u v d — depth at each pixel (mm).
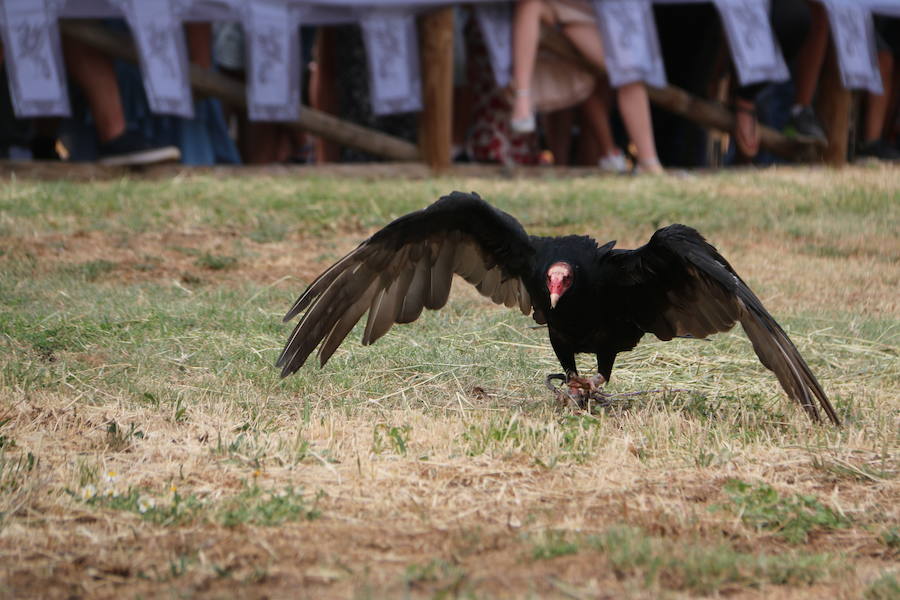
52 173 20078
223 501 6707
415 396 9430
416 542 6125
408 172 22531
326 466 7383
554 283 8180
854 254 16625
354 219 17500
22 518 6391
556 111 24953
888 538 6309
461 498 6871
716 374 10469
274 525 6348
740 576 5695
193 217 17172
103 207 17406
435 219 8766
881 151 28547
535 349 11164
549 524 6426
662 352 11148
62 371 9438
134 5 19312
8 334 10570
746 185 21078
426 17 22016
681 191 19938
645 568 5695
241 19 20453
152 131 21594
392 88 21984
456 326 11836
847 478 7410
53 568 5707
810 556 6027
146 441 7887
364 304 9039
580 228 17312
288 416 8727
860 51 25109
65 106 19219
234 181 19875
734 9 22906
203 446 7820
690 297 8445
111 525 6320
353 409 8883
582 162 25453
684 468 7520
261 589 5461
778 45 24703
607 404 9336
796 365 7562
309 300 8578
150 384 9281
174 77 19797
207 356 10281
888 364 10672
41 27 18969
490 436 8016
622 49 22453
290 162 25219
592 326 8633
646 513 6633
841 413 9023
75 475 7086
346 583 5539
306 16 21203
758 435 8367
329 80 25438
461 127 24547
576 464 7547
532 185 20422
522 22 21781
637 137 23328
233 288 13562
